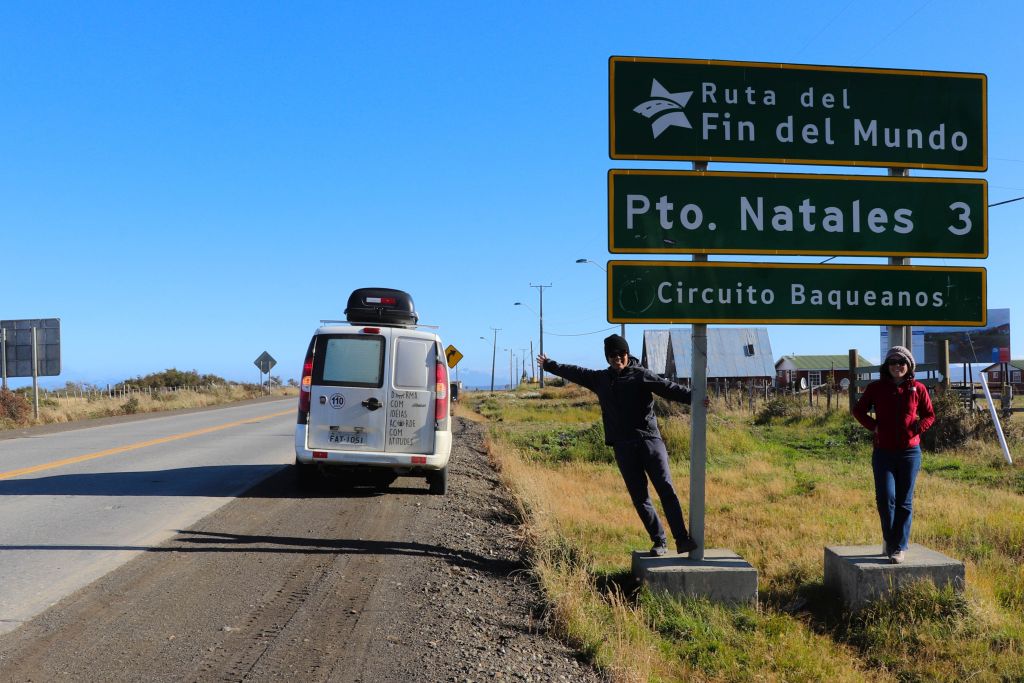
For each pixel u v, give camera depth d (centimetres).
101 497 992
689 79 748
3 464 1343
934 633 618
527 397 6059
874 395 705
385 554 725
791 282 739
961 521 1014
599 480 1488
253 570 651
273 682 431
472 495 1105
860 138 768
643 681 484
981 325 758
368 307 1369
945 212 766
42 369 3133
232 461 1416
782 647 593
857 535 937
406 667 463
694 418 714
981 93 788
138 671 437
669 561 701
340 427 1005
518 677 465
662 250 729
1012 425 1933
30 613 527
